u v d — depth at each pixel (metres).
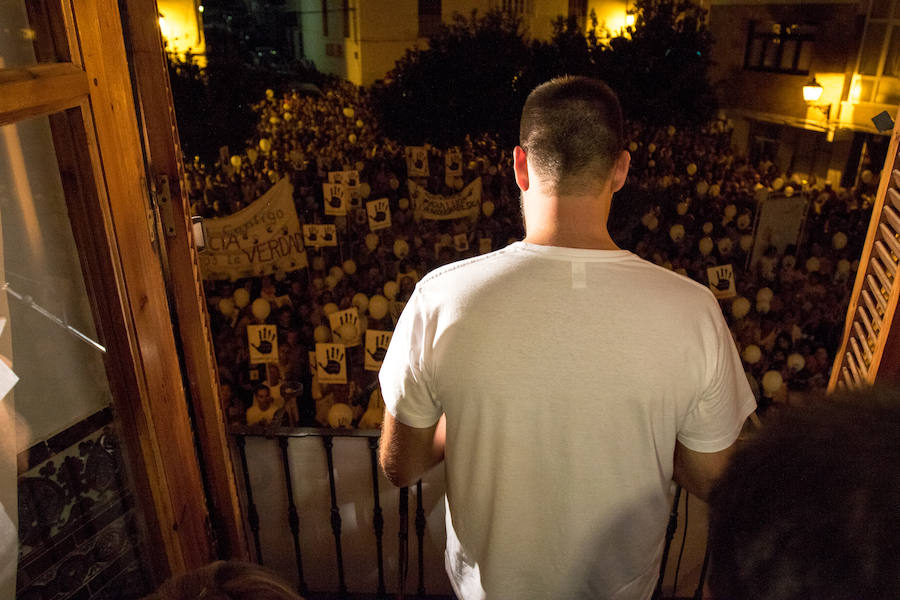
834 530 0.31
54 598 1.55
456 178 8.79
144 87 1.57
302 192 7.80
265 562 2.89
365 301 6.54
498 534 1.14
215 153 8.70
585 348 1.01
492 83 8.56
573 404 1.03
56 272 1.47
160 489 1.65
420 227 7.75
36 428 1.47
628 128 9.06
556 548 1.13
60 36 1.25
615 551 1.14
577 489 1.08
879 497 0.30
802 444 0.34
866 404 0.34
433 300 1.11
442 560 2.95
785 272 7.24
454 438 1.14
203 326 1.87
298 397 6.09
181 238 1.72
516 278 1.05
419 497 2.47
